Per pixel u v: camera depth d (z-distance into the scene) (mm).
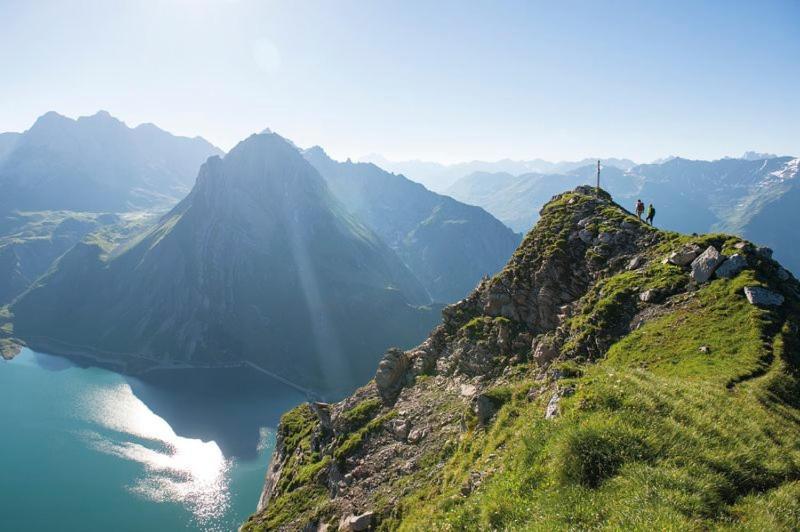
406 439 44875
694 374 29234
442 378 52500
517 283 55219
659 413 20875
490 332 53031
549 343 44781
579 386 23844
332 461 48562
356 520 34781
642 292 41875
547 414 23859
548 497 17938
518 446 22938
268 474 75188
